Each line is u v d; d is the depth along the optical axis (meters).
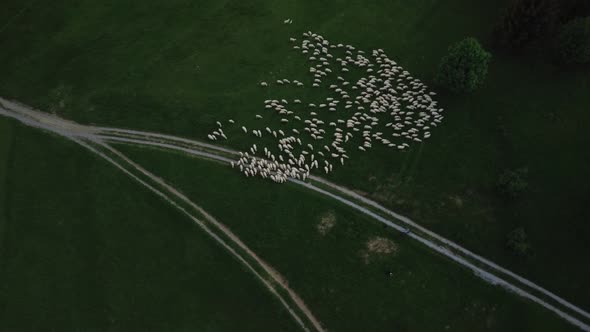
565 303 36.19
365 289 37.09
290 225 39.88
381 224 39.53
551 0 42.22
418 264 37.81
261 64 48.50
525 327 35.44
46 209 41.50
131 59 49.53
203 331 36.28
